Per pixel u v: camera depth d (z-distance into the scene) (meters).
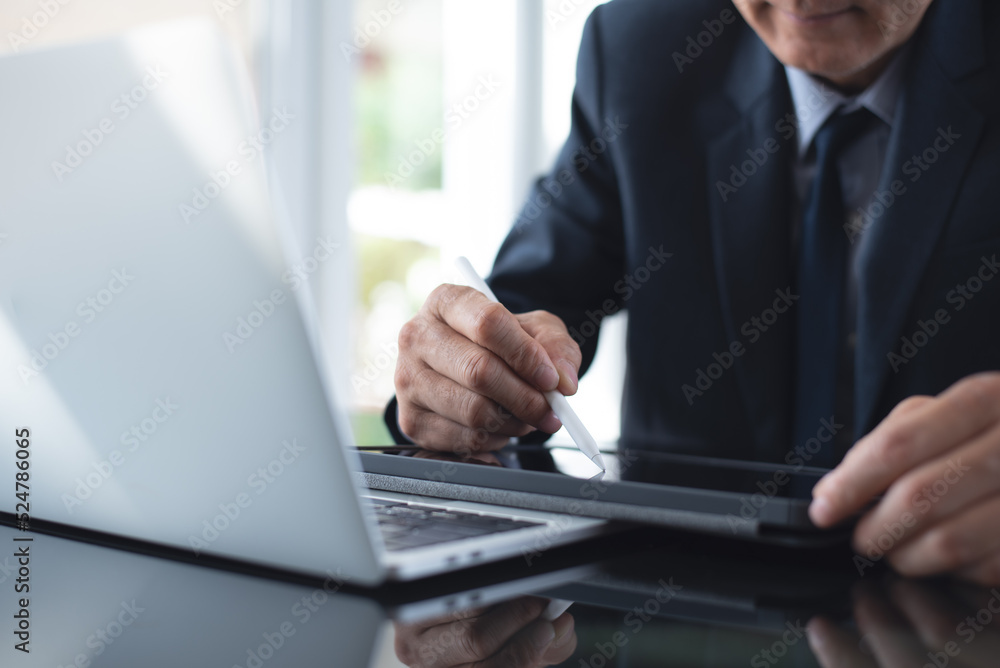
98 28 2.33
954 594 0.44
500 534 0.48
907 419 0.46
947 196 0.94
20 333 0.45
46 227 0.42
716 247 1.10
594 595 0.43
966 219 0.93
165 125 0.37
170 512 0.46
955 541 0.44
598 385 2.72
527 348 0.72
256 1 2.67
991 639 0.36
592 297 1.26
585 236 1.24
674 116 1.16
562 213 1.26
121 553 0.49
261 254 0.37
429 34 2.88
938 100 0.94
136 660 0.33
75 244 0.42
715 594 0.43
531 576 0.47
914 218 0.94
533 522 0.52
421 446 0.81
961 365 0.94
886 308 0.95
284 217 0.38
